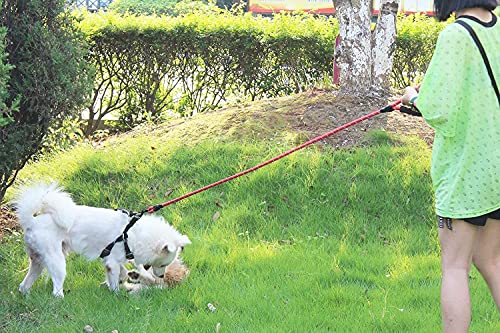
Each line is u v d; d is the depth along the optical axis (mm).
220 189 7738
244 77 11367
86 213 5738
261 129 8969
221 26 11148
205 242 6703
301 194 7492
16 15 6648
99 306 5359
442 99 3984
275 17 11406
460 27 4086
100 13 11328
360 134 8758
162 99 11531
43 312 5141
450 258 4203
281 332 4793
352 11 9852
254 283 5797
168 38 11070
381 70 10141
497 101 4082
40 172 8312
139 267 5824
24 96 6699
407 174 7738
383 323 4961
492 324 4953
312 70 11312
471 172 4062
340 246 6605
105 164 8297
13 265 6121
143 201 7633
